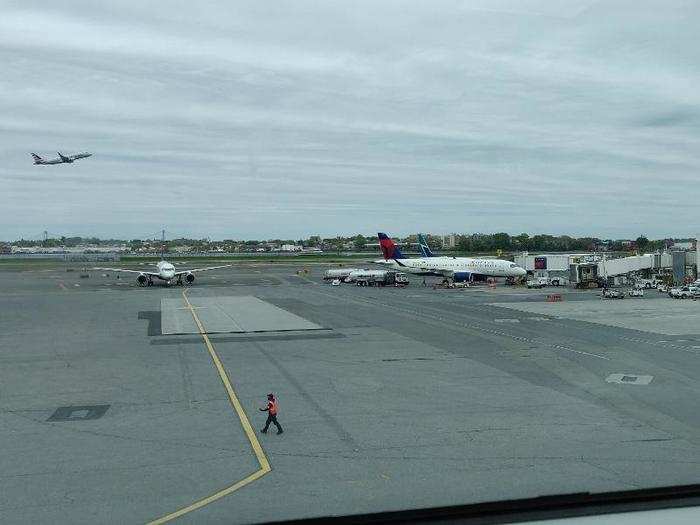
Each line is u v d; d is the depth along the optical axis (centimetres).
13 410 3094
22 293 10888
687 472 2133
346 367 4119
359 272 13975
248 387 3544
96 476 2156
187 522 1764
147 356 4591
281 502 1900
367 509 1822
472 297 10025
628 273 13900
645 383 3600
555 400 3198
